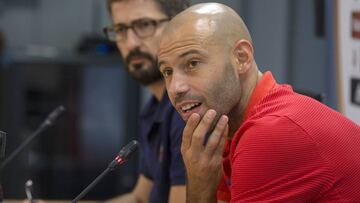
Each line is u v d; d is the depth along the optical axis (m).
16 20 8.32
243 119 2.44
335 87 3.89
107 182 6.20
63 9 8.34
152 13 3.49
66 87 6.25
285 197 2.20
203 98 2.32
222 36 2.32
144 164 3.77
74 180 6.31
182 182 3.05
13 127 6.09
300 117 2.25
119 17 3.54
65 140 6.28
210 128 2.42
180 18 2.36
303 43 6.34
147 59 3.51
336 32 3.89
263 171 2.21
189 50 2.29
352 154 2.27
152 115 3.61
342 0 3.84
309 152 2.21
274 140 2.20
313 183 2.21
